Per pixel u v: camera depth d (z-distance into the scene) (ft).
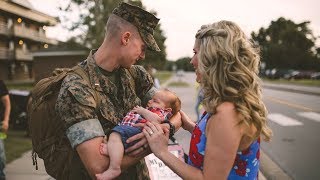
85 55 70.59
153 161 12.28
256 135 6.51
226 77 6.41
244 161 6.60
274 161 24.54
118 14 7.93
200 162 6.70
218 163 6.10
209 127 6.32
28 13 161.79
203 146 6.63
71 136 7.02
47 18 177.27
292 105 61.11
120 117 8.17
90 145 6.94
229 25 6.72
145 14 8.00
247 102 6.34
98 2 61.72
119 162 7.05
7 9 145.18
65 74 7.74
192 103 67.21
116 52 7.97
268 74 206.80
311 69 289.94
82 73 7.76
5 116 16.75
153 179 11.96
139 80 9.30
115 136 7.31
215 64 6.50
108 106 7.87
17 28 160.04
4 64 159.94
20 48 168.55
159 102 9.19
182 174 6.53
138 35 8.00
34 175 20.10
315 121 42.88
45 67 116.67
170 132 8.04
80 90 7.27
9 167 21.79
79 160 7.52
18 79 169.68
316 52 309.22
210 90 6.59
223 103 6.28
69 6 62.80
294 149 28.19
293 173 21.85
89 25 62.95
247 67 6.59
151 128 7.17
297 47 306.76
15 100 37.42
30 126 7.92
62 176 7.73
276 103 64.80
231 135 6.07
